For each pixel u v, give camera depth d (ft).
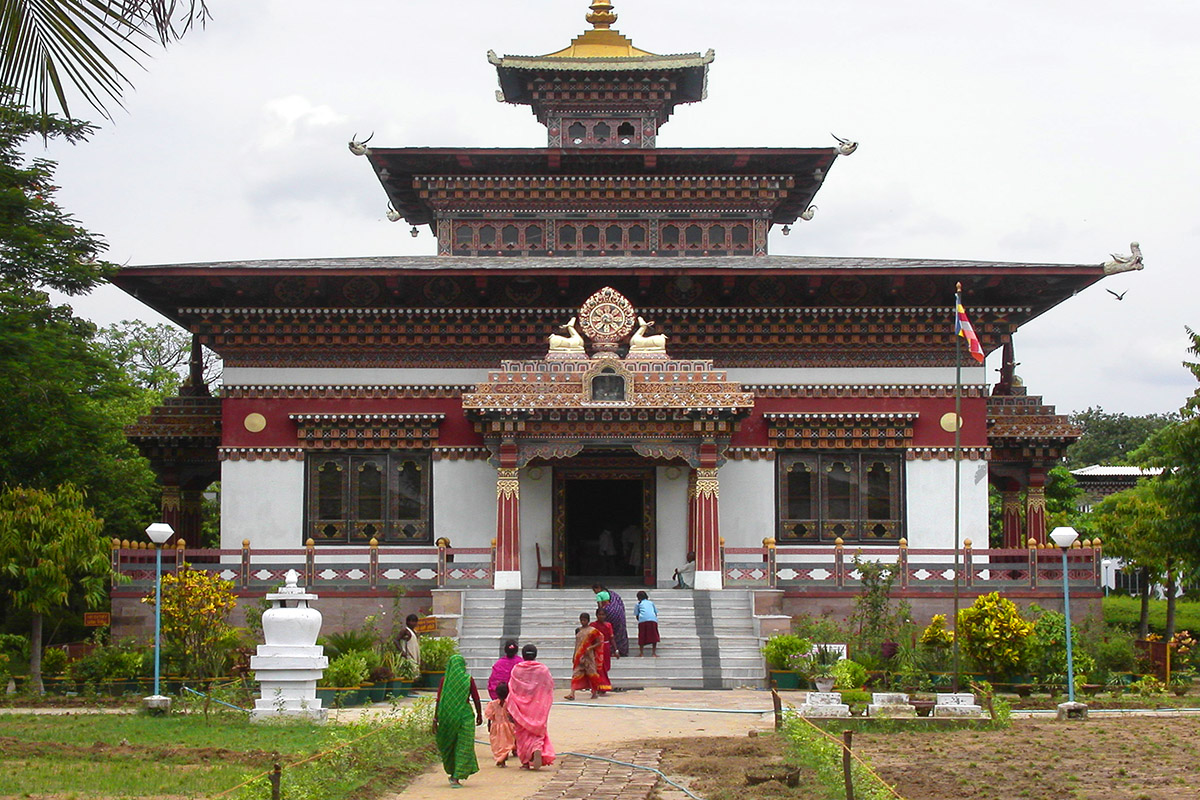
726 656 104.32
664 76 152.66
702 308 128.16
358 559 127.44
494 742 65.10
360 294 130.11
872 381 129.59
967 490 128.57
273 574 117.60
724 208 146.20
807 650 99.71
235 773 59.57
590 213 146.10
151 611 115.03
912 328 129.08
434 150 142.72
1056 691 96.68
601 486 142.72
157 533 87.35
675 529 128.16
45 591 98.02
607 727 78.28
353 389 129.39
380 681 94.58
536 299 131.03
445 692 59.88
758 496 128.47
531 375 119.03
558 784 59.26
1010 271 124.47
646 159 143.54
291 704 78.48
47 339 124.77
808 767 61.72
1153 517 140.87
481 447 128.88
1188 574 125.18
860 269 124.26
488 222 146.10
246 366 129.59
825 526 128.06
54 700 91.50
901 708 78.13
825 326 128.98
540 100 153.38
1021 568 117.29
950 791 56.54
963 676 98.58
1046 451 135.54
